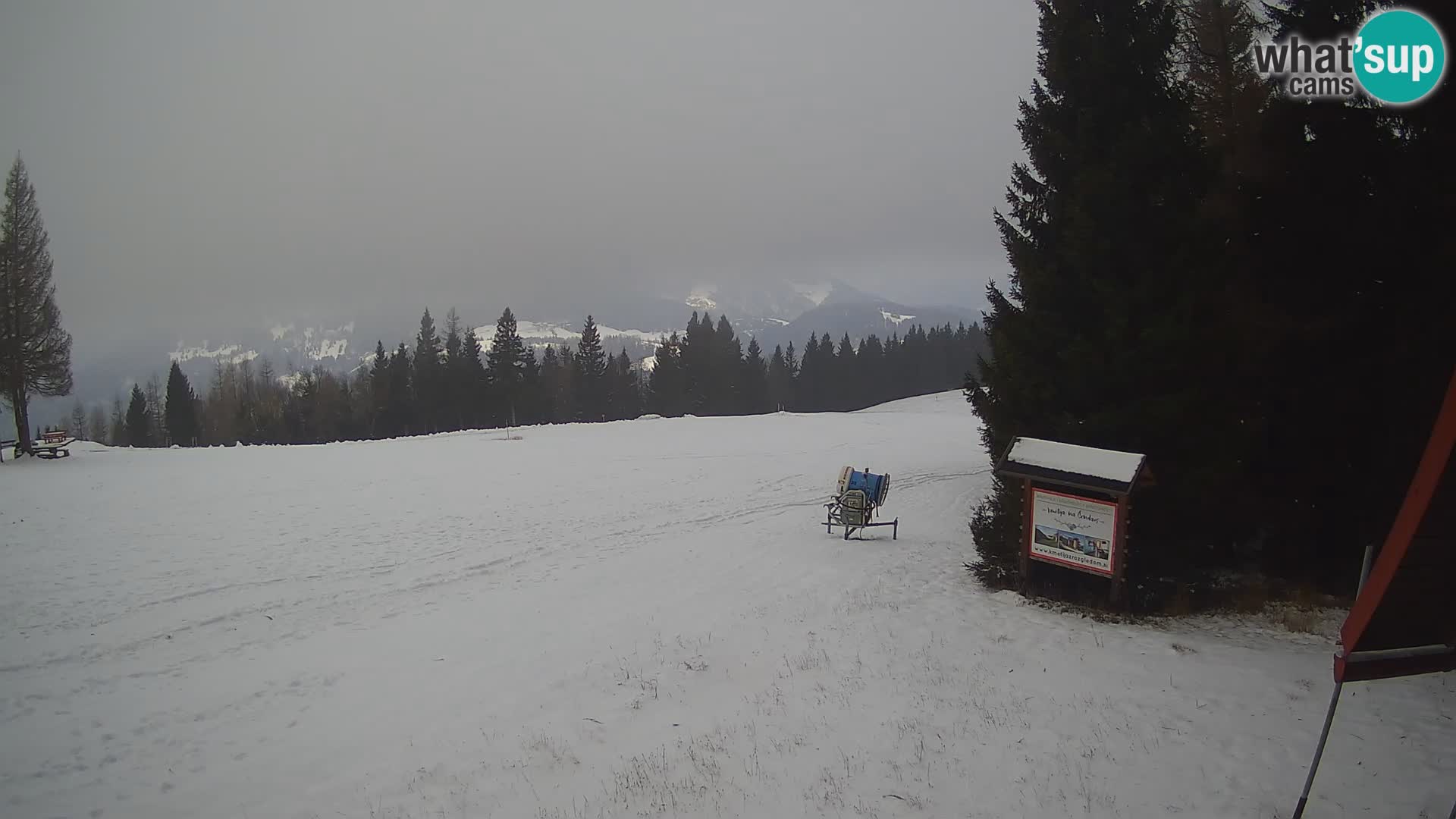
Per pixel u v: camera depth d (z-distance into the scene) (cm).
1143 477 1130
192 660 1155
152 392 11062
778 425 5331
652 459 3578
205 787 789
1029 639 1065
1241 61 1484
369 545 1880
